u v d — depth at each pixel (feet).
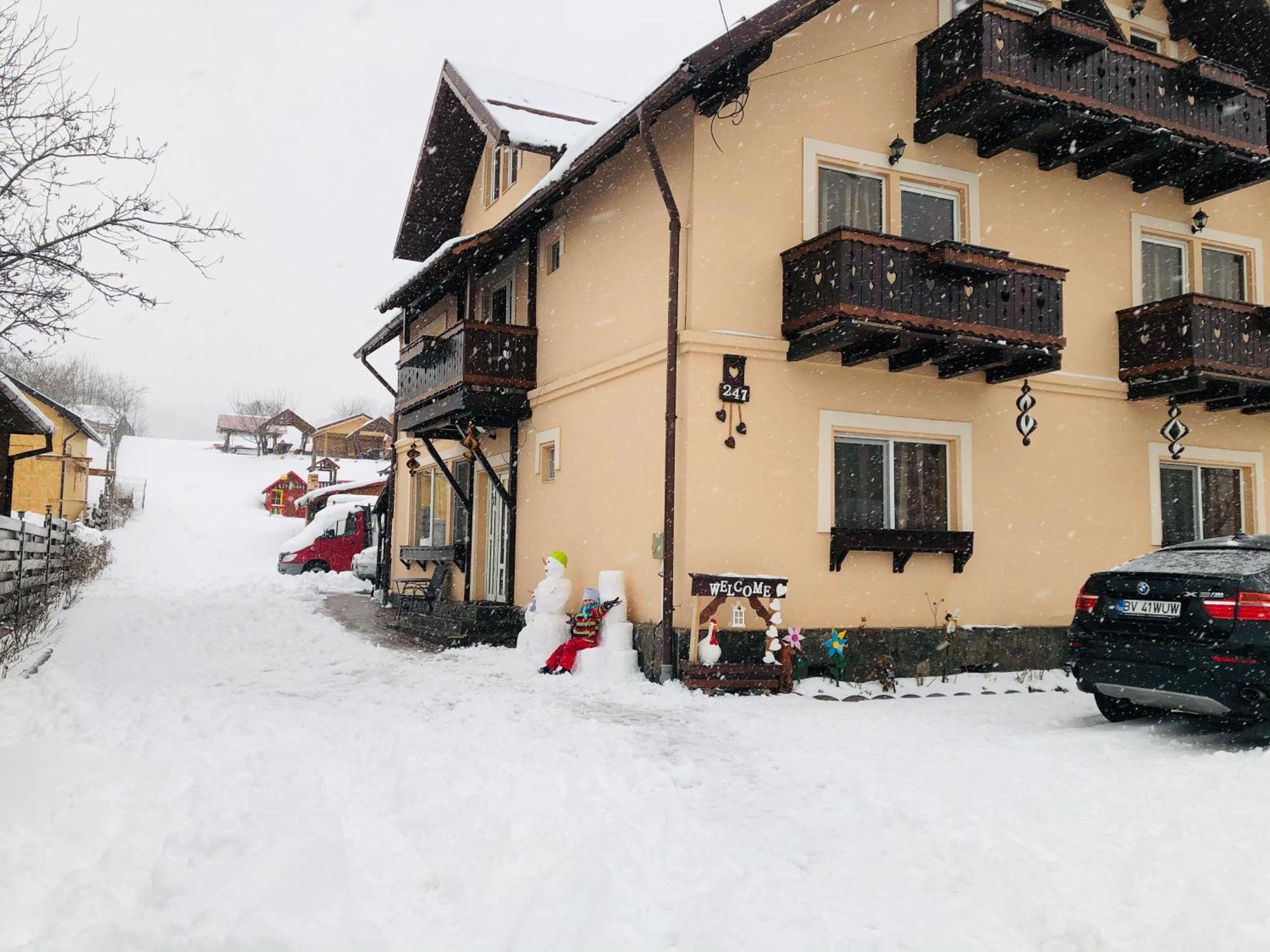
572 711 25.39
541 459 42.29
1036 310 32.55
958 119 33.42
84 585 65.16
